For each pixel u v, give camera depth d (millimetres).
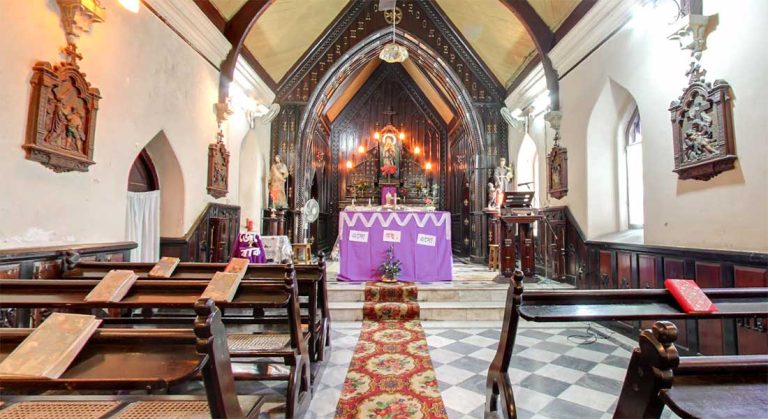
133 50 3609
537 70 6414
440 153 11180
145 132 3809
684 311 1728
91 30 3076
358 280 5562
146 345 1179
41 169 2654
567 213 5371
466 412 2459
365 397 2666
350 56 8141
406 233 5680
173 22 4254
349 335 4125
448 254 5668
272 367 2529
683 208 3271
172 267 2834
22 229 2508
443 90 8977
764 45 2543
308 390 2566
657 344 1103
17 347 1140
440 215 5754
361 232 5688
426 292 5090
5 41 2377
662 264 3473
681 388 1149
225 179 5527
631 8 3873
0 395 1699
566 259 5414
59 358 1098
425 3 8148
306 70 8188
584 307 1808
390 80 11406
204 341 1141
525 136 7305
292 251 7727
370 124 11320
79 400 1676
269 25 6570
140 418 1572
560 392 2734
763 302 1824
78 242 2992
